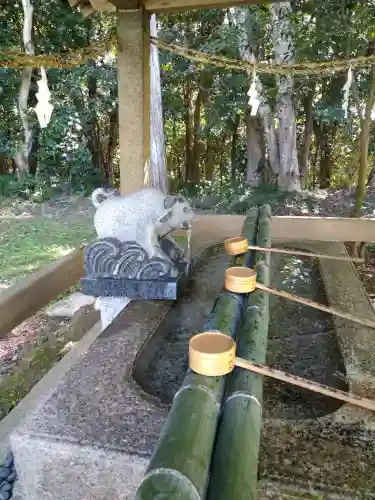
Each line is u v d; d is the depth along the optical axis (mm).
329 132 10133
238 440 816
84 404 1208
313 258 2861
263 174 8906
